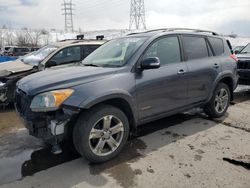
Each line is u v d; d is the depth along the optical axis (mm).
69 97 3039
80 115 3176
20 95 3465
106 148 3473
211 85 4809
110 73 3443
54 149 3082
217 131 4512
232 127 4711
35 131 3139
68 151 3756
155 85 3801
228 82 5375
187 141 4090
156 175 3119
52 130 3039
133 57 3689
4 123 4980
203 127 4711
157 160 3480
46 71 3824
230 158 3496
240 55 7449
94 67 3715
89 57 4453
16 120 5164
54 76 3396
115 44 4355
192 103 4539
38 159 3547
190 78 4344
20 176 3125
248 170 3225
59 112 3039
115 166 3334
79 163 3424
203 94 4703
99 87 3229
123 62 3693
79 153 3434
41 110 3012
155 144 3984
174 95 4145
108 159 3426
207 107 5027
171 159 3506
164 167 3299
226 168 3266
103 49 4465
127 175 3125
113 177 3088
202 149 3801
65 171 3230
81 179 3049
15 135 4379
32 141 4125
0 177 3102
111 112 3350
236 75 5457
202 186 2898
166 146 3912
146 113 3805
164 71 3949
